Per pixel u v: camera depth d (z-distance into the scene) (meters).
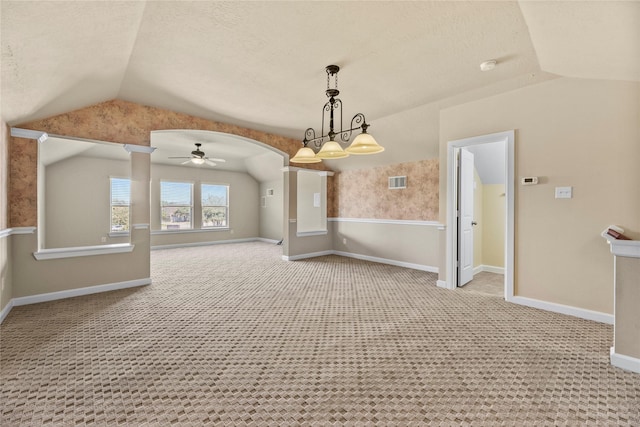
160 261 6.18
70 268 3.70
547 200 3.27
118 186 6.89
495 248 5.32
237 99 3.89
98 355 2.29
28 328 2.78
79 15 1.85
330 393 1.85
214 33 2.41
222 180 9.29
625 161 2.82
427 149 5.20
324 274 5.04
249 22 2.26
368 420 1.61
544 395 1.82
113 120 3.91
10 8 1.51
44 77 2.45
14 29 1.69
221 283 4.42
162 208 8.22
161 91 3.64
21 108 2.86
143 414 1.65
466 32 2.39
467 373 2.06
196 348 2.42
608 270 2.92
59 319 2.99
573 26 1.85
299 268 5.53
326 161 6.77
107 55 2.57
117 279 4.04
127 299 3.64
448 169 4.14
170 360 2.23
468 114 3.91
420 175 5.55
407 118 4.57
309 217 7.64
